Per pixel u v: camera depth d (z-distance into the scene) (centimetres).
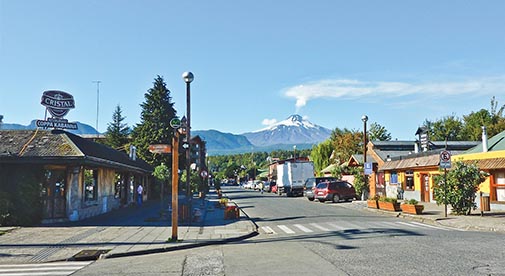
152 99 5562
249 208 3095
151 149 1852
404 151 4709
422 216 2086
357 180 3669
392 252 1116
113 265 1093
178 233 1681
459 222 1819
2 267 1086
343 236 1475
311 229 1752
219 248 1346
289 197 4819
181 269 996
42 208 1989
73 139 2161
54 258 1204
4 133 2228
